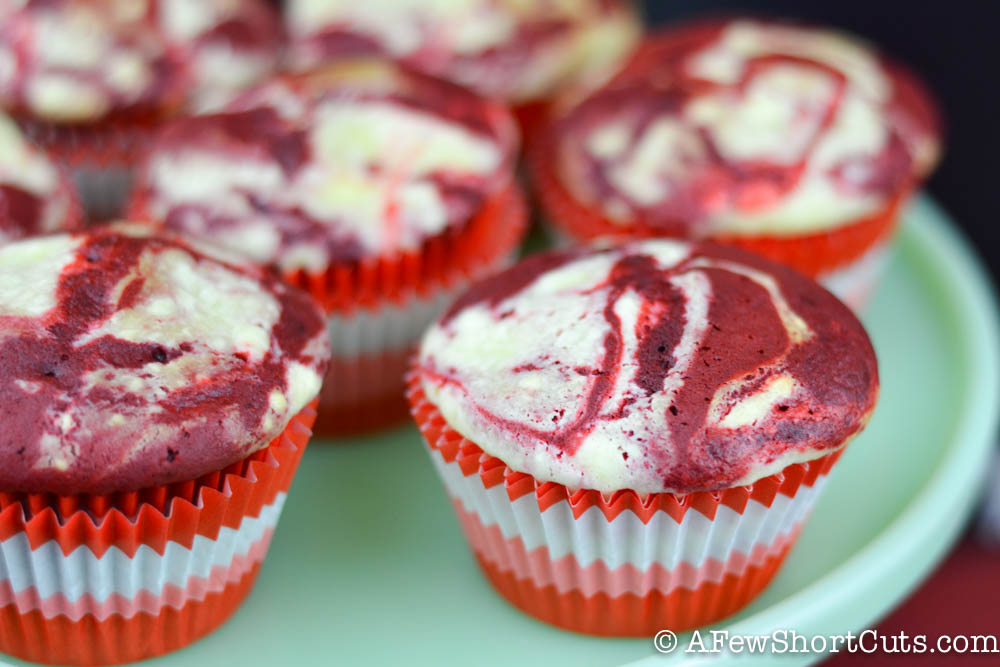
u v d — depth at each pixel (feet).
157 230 0.94
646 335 0.85
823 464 0.86
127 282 0.86
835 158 1.08
